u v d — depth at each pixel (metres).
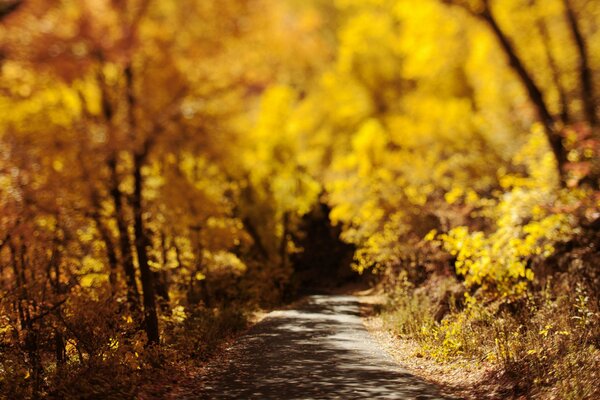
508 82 24.55
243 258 36.03
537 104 17.89
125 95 13.97
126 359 11.27
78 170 13.35
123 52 11.89
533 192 12.65
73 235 13.47
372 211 27.23
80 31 10.93
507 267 11.67
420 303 18.78
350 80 46.34
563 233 12.48
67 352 13.44
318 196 55.22
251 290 30.64
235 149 17.31
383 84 45.72
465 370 10.95
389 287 26.58
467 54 24.95
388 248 24.89
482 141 23.94
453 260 19.52
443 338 13.57
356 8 43.56
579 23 18.86
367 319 24.28
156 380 11.02
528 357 9.66
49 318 11.30
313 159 47.47
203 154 16.38
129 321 12.60
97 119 13.91
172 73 15.05
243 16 16.20
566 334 9.66
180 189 17.12
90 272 13.20
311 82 46.62
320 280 58.84
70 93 14.43
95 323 11.56
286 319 24.42
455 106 29.89
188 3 14.97
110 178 13.84
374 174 29.70
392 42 42.47
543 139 15.00
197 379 11.46
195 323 16.92
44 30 10.18
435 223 21.95
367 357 13.89
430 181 23.77
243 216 36.91
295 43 19.17
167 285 23.88
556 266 12.87
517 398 8.66
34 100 13.34
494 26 18.94
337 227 59.22
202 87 15.80
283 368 12.51
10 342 10.85
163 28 14.84
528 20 19.83
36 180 12.73
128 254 14.08
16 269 12.12
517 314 12.20
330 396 9.68
